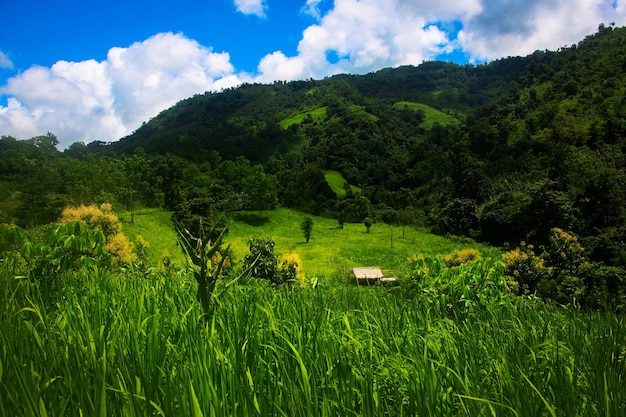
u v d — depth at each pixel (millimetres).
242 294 3910
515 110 106125
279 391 1773
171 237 58469
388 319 3605
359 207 91438
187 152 155000
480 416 1690
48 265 3795
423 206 93812
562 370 2225
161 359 1974
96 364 1686
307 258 53594
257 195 84000
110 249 23703
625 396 1969
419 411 1725
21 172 94812
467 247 57344
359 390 1914
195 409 1421
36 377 1688
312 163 142750
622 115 72250
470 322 3898
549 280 13734
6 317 2420
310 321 2979
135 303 3033
